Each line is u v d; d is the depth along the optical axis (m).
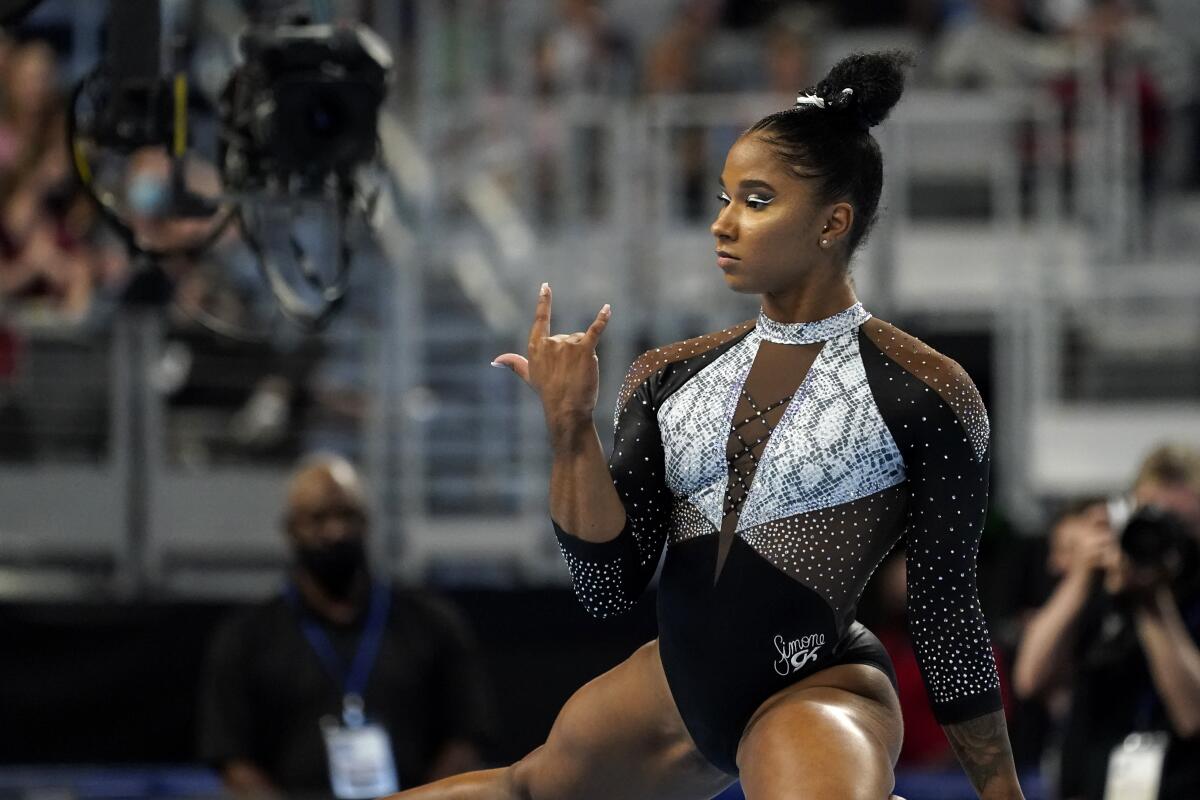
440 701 21.55
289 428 29.23
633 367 10.66
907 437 9.79
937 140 37.28
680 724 10.20
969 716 9.85
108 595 27.20
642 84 37.34
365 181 16.12
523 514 29.23
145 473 27.70
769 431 9.93
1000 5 38.91
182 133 14.90
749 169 9.88
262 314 28.64
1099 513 18.58
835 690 9.85
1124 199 35.28
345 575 21.36
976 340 31.17
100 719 25.39
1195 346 33.12
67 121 14.99
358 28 15.24
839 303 10.08
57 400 28.53
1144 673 18.11
